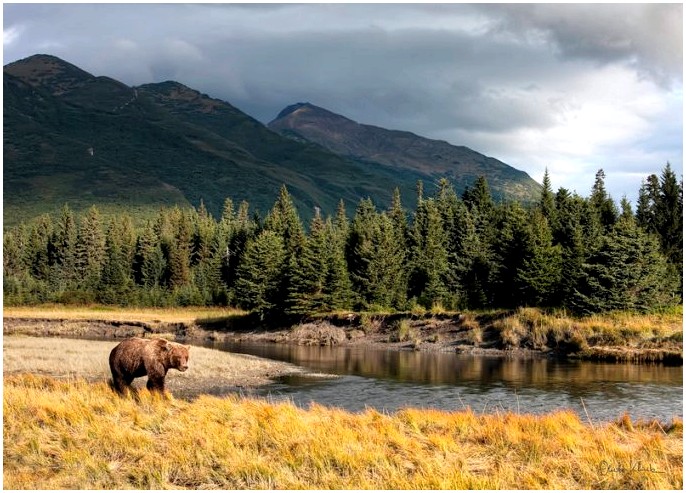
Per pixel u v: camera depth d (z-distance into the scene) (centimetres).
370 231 8744
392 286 6969
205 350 4253
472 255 7562
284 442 1329
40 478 1156
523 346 4372
